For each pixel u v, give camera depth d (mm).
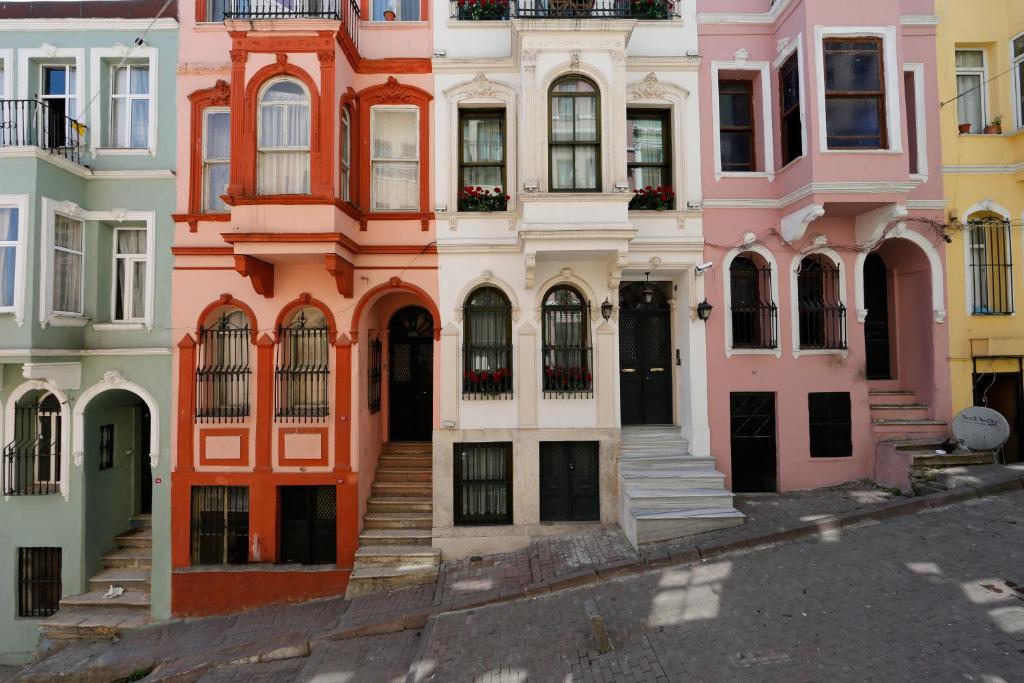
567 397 9242
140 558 9578
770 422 9609
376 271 9336
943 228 9500
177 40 9477
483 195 9320
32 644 8930
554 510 9297
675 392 10008
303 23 8445
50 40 9508
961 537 6727
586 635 5973
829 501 8586
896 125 8695
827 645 5141
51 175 8750
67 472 9156
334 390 9141
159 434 9156
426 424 10734
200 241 9273
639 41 9672
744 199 9578
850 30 8781
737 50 9758
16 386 9188
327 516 9227
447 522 9070
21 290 8375
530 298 9305
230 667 7105
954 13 9742
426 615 7148
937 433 9453
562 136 8820
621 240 8555
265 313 9195
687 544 7418
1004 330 9586
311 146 8453
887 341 10562
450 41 9547
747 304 9938
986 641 4898
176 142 9422
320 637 7191
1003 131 9750
